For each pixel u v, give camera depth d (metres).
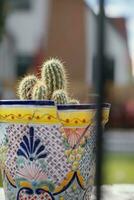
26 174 4.07
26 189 4.09
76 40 23.83
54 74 4.23
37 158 4.03
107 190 5.74
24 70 23.03
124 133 19.42
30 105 3.99
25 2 23.45
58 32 23.83
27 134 4.04
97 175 2.71
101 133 2.72
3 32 18.36
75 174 4.08
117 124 20.73
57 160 4.04
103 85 2.57
